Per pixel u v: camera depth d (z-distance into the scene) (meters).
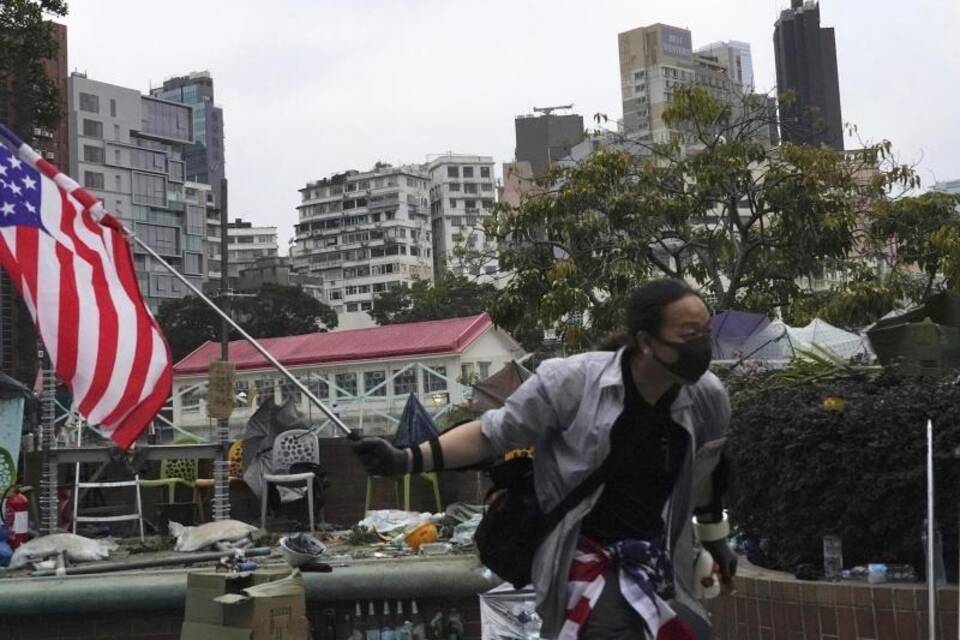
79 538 9.24
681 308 3.19
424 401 22.92
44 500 10.99
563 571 3.28
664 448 3.32
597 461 3.26
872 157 21.19
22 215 6.05
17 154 5.92
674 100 21.19
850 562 6.13
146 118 105.50
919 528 5.75
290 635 6.30
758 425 6.29
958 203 21.61
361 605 7.23
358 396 21.81
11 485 12.26
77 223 6.11
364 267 134.88
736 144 20.42
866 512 5.86
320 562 7.57
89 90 96.62
